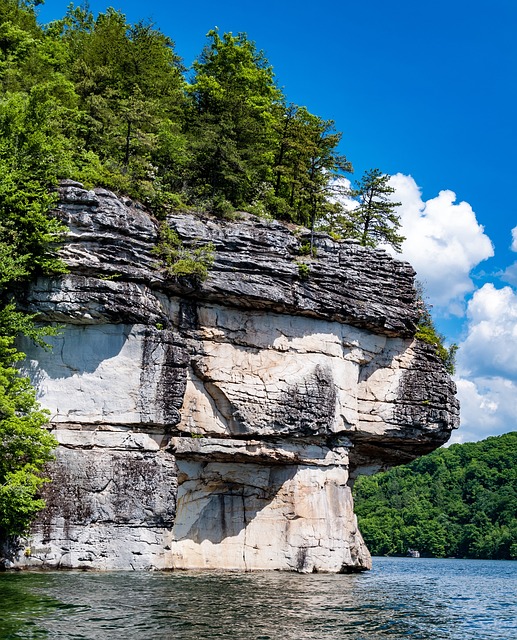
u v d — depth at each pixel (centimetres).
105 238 3853
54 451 3659
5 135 3847
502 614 3155
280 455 4359
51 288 3728
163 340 3919
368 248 4906
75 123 4712
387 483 15675
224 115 5238
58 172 3884
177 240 4128
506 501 13300
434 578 5503
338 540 4475
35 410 3531
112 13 5903
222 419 4275
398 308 4872
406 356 5038
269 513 4400
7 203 3697
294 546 4322
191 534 4228
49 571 3500
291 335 4488
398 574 5878
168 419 3884
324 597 3177
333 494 4550
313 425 4416
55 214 3803
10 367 3534
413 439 5025
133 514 3731
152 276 3959
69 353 3781
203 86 5519
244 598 2934
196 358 4184
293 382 4397
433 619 2819
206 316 4259
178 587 3142
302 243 4744
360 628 2447
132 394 3819
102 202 3891
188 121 5534
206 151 4912
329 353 4584
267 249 4394
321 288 4550
